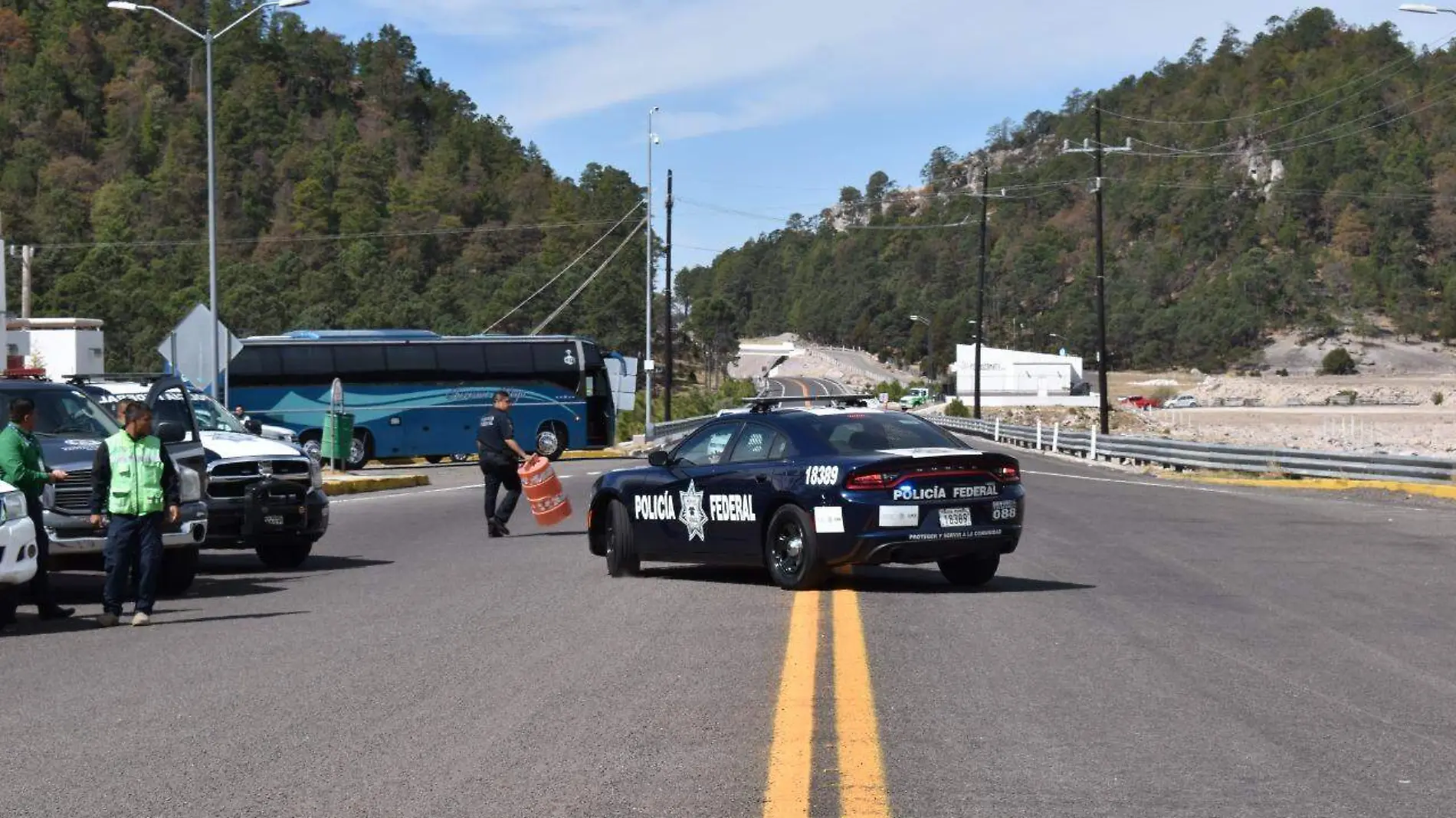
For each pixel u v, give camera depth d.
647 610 11.80
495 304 137.38
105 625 11.96
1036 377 133.12
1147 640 10.02
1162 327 193.25
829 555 12.41
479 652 9.88
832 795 6.09
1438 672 8.90
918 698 8.05
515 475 20.62
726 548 13.45
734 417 13.88
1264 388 142.50
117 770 6.79
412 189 170.12
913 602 11.96
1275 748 6.90
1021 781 6.28
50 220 137.50
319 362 45.94
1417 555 16.28
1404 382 151.50
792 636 10.09
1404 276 197.38
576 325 143.12
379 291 132.88
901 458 12.24
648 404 58.53
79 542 13.73
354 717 7.85
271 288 124.88
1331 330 187.38
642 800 6.05
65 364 68.44
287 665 9.62
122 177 164.25
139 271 121.75
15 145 169.50
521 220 167.88
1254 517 22.05
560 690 8.43
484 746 7.08
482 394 47.38
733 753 6.84
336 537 21.17
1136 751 6.84
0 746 7.36
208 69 32.88
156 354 110.06
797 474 12.66
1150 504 25.06
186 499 14.22
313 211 160.50
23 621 12.49
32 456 12.36
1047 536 18.67
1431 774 6.42
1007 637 10.11
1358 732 7.23
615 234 164.12
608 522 14.76
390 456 46.72
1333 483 30.97
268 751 7.11
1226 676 8.70
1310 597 12.47
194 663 9.86
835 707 7.81
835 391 154.00
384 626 11.36
